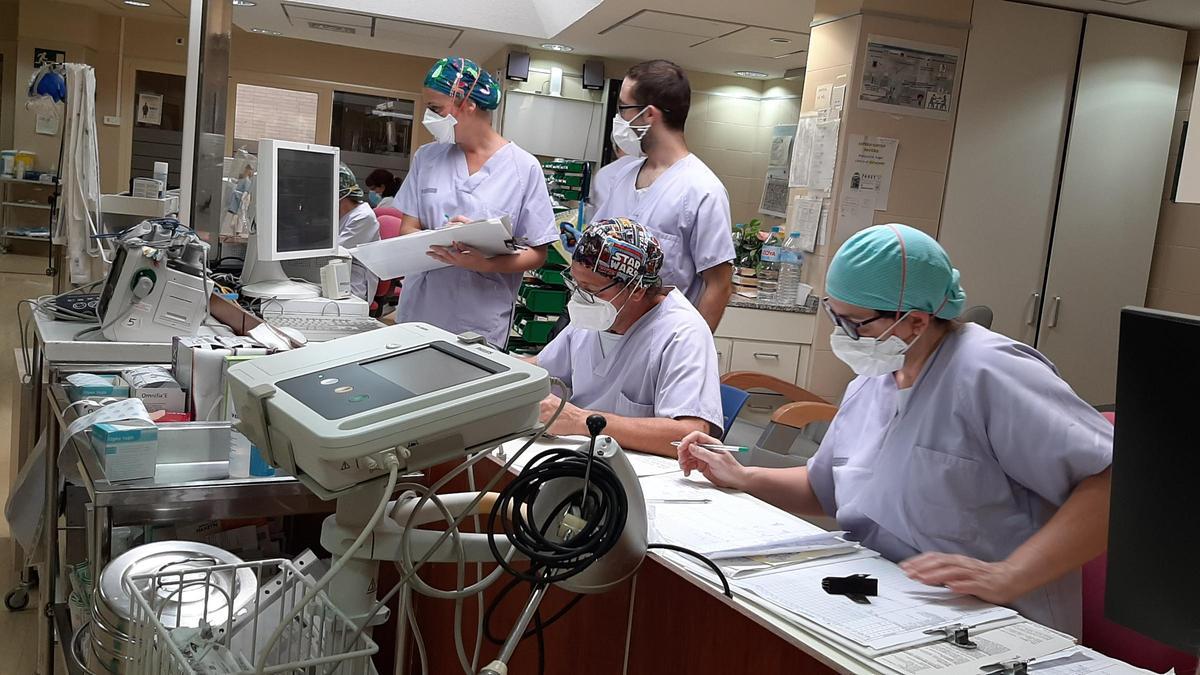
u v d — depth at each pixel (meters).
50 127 4.32
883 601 1.33
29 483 2.24
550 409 2.01
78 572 1.95
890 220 4.52
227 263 3.64
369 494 1.10
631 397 2.21
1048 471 1.49
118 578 1.47
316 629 1.20
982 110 4.53
